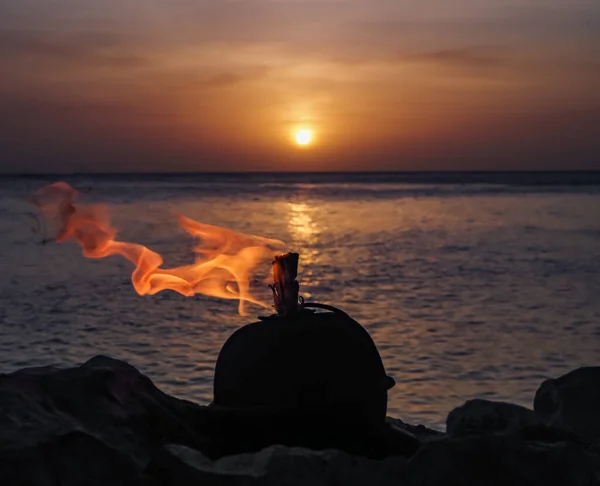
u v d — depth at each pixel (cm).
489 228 4188
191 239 3603
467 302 1762
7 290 1955
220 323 1459
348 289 1988
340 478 300
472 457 304
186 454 314
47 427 317
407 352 1198
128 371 383
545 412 482
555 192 10350
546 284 2077
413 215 5472
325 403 354
